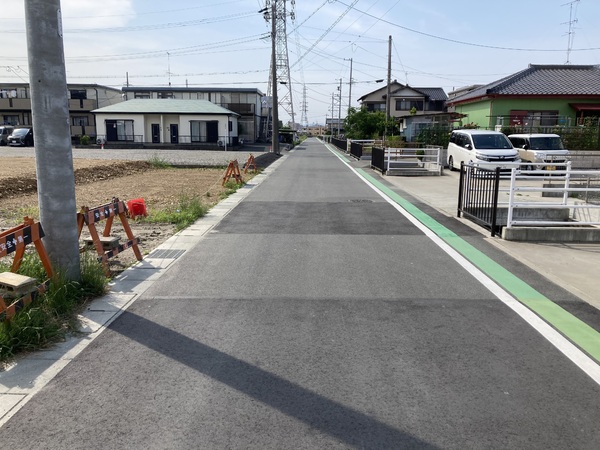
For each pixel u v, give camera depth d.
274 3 38.25
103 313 4.71
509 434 2.86
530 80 30.70
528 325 4.50
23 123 53.53
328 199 12.96
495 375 3.56
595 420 3.01
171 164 25.12
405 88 61.34
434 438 2.82
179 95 58.22
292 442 2.78
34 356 3.82
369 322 4.53
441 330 4.36
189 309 4.84
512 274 6.12
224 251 7.20
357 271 6.19
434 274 6.08
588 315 4.77
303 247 7.48
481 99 31.11
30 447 2.72
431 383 3.44
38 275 5.13
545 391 3.34
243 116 58.50
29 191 14.32
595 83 30.20
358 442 2.78
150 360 3.76
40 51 4.73
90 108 52.00
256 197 13.27
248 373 3.56
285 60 52.28
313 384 3.41
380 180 18.53
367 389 3.35
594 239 8.03
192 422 2.96
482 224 9.07
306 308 4.88
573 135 26.69
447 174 21.08
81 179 17.34
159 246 7.51
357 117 49.19
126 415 3.03
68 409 3.09
